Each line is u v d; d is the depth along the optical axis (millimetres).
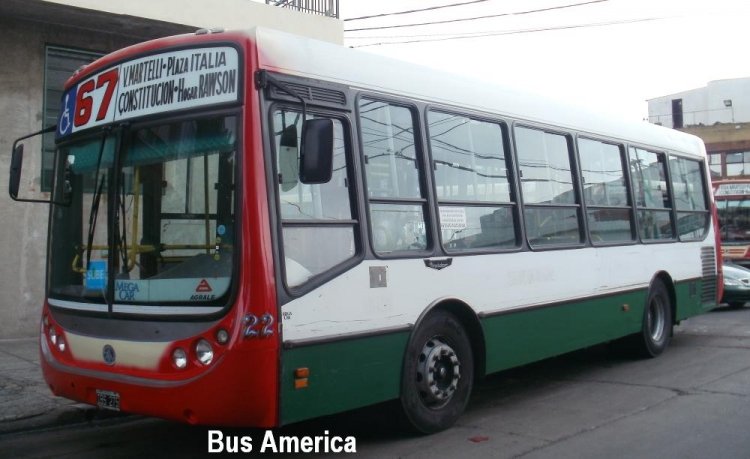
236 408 4762
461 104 6863
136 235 5375
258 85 5012
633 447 5984
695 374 9000
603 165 9117
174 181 5246
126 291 5340
